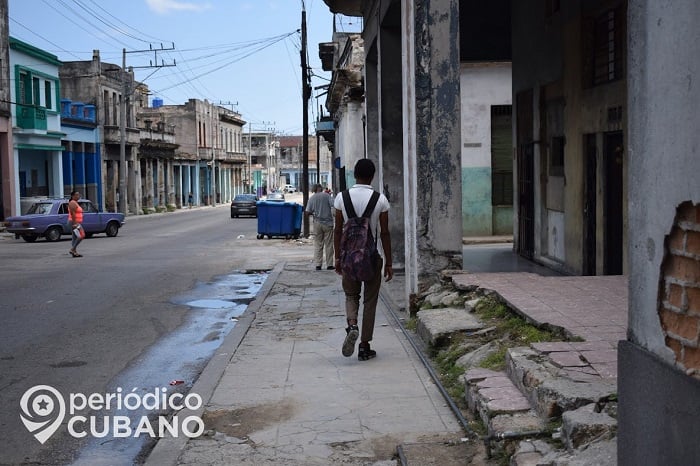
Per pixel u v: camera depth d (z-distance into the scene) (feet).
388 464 16.28
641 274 11.51
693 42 9.88
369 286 25.67
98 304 40.88
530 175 51.55
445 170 31.24
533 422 15.92
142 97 254.68
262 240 91.71
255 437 18.16
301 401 20.88
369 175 25.88
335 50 119.03
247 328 32.04
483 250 59.16
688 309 10.18
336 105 115.03
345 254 24.90
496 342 22.67
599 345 19.24
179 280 51.57
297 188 481.87
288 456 16.88
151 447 18.35
